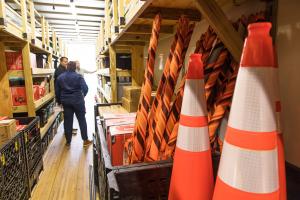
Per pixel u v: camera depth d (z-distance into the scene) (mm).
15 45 3271
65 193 2340
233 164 427
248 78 407
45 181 2594
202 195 589
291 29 807
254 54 399
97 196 1558
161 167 791
